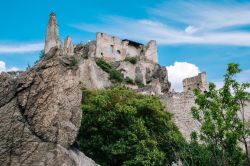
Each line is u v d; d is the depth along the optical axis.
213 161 23.95
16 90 17.95
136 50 97.31
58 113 18.44
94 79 69.50
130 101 35.12
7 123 17.31
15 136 17.12
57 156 17.38
